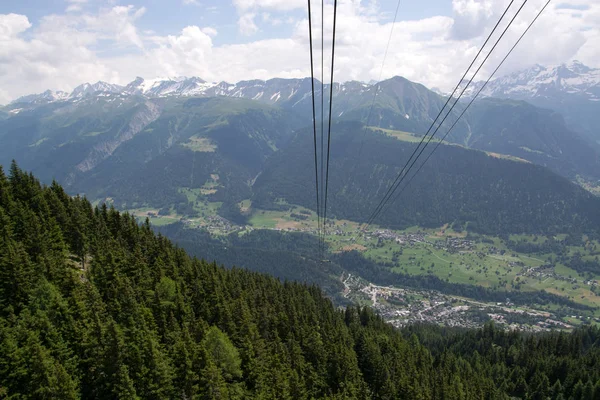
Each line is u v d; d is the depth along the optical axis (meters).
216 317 102.44
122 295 81.75
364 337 128.50
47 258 83.44
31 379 59.50
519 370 159.75
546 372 156.25
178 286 101.44
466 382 134.62
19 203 102.25
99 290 86.75
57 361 61.47
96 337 67.44
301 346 108.75
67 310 71.94
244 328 96.50
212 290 107.88
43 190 119.25
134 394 63.12
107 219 127.12
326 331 124.06
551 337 186.25
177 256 122.25
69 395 58.62
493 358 179.50
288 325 114.12
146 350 69.06
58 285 79.62
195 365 74.94
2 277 72.75
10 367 59.81
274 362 89.19
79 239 105.81
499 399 136.38
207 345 82.25
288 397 80.06
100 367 65.12
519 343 192.88
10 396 57.50
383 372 111.31
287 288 159.88
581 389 134.25
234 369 82.38
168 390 69.12
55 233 98.19
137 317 77.00
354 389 96.88
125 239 120.62
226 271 144.62
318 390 96.38
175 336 80.50
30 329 64.69
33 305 70.25
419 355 143.88
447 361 147.88
